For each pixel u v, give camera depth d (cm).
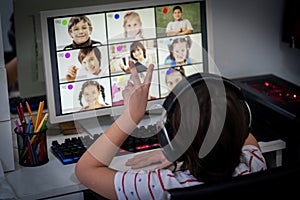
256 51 256
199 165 137
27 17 212
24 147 191
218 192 130
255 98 224
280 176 135
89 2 208
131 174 146
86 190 179
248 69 257
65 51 203
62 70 205
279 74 263
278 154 205
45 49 202
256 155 156
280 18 255
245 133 137
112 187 146
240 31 251
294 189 138
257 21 252
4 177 184
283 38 256
